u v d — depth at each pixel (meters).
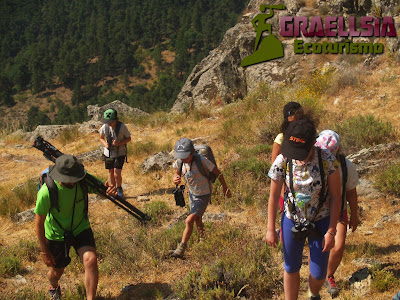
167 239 5.97
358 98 12.32
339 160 3.76
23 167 12.32
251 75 20.11
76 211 4.30
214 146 11.64
